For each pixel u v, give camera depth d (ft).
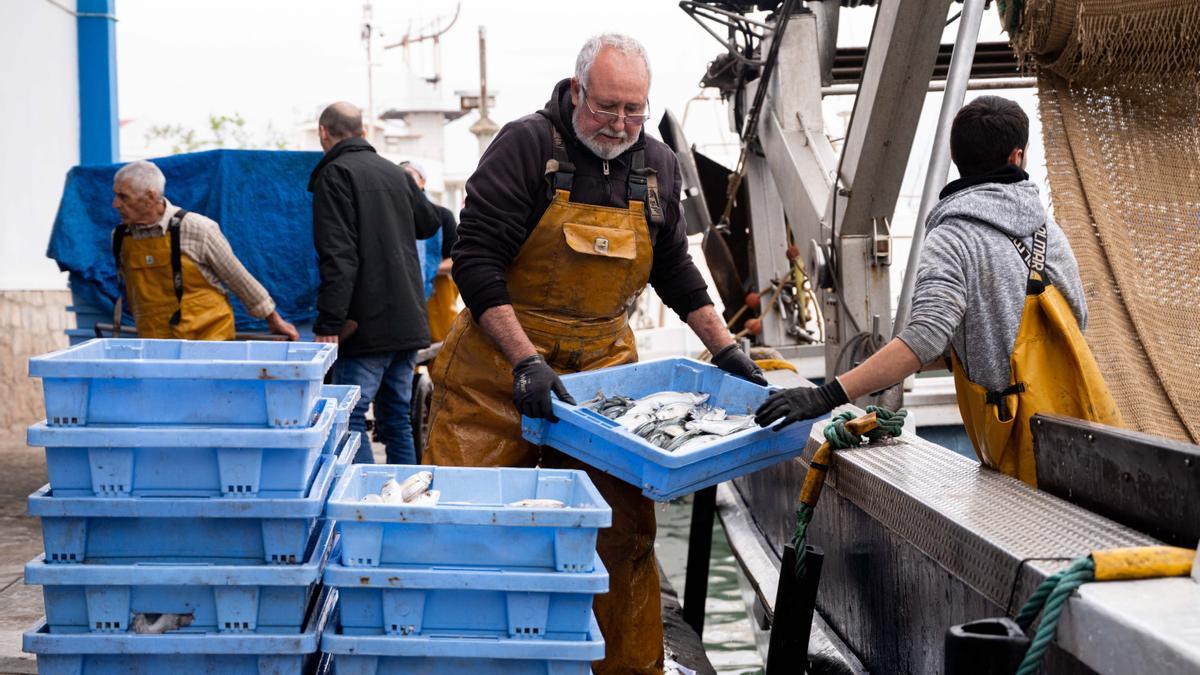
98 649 8.13
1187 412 13.75
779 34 25.30
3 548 16.88
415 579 7.94
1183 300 14.69
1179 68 15.14
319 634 8.33
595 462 10.28
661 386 12.20
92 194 22.08
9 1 28.91
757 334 31.63
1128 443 8.57
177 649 8.12
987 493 9.49
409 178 19.89
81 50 32.83
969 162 10.64
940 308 10.02
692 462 9.55
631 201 11.43
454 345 12.17
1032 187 10.49
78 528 8.21
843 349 21.27
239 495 8.19
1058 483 9.70
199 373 8.13
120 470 8.16
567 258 11.34
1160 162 15.47
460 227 11.23
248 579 8.12
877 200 21.06
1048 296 10.16
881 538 11.09
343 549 8.04
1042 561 7.44
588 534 8.07
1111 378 14.03
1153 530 8.29
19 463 24.03
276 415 8.21
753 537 18.11
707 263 32.78
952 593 9.12
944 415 22.77
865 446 11.85
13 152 29.37
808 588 10.84
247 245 22.31
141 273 18.13
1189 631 5.94
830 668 12.01
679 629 15.39
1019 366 10.16
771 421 9.96
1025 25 14.99
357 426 19.33
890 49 19.03
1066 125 15.58
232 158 22.21
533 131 11.18
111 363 8.07
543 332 11.65
